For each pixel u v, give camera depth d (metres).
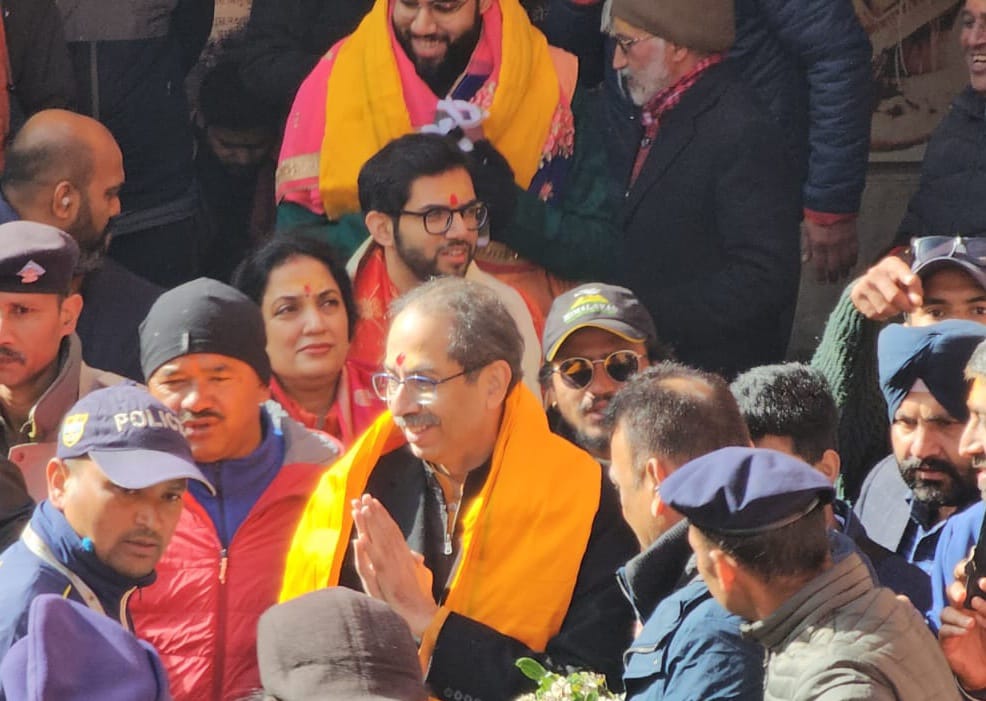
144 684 8.07
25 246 12.84
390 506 11.28
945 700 8.27
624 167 16.59
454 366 10.80
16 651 8.10
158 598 11.52
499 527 10.95
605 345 12.62
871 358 13.39
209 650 11.48
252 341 11.87
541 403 13.38
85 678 8.02
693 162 16.38
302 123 15.24
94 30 16.84
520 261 15.20
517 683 10.62
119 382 13.36
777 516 8.33
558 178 15.48
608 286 12.89
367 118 15.04
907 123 19.17
